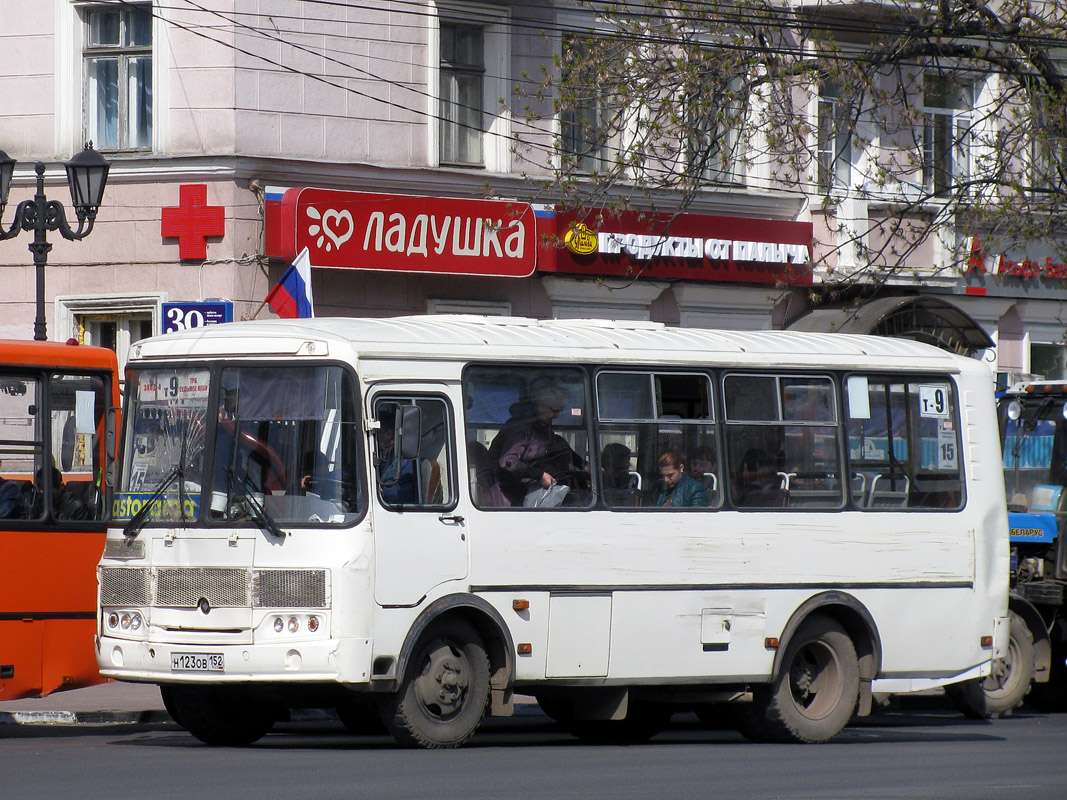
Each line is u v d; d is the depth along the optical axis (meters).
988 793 22.88
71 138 50.22
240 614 25.64
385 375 26.22
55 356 30.30
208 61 49.28
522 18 54.50
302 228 48.66
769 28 51.44
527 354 27.78
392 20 51.94
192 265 49.44
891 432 31.52
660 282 57.28
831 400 30.95
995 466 32.72
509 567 27.02
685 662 28.66
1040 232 49.56
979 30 48.75
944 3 48.28
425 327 27.62
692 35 48.69
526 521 27.27
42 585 29.58
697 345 29.92
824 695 30.41
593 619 27.80
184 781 21.94
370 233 49.91
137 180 49.81
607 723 31.94
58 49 50.12
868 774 24.84
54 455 30.11
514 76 54.50
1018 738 32.03
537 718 36.72
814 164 60.78
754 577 29.45
